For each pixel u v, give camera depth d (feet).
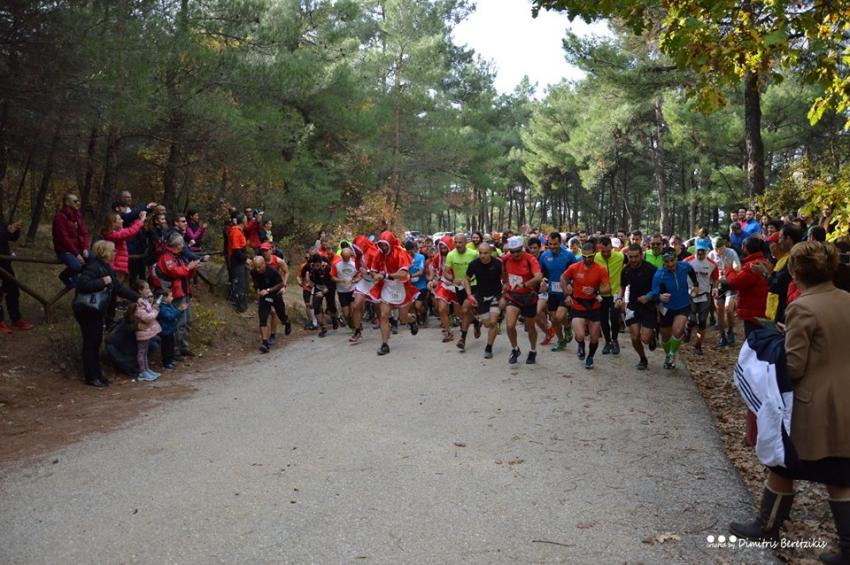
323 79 67.77
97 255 28.09
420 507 14.99
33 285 37.65
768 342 12.51
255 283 38.55
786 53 21.36
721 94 22.85
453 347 37.14
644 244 50.19
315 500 15.39
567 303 34.94
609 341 35.09
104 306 27.86
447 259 38.81
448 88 140.87
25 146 44.24
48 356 28.60
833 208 21.93
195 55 42.78
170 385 28.68
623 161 160.97
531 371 30.37
